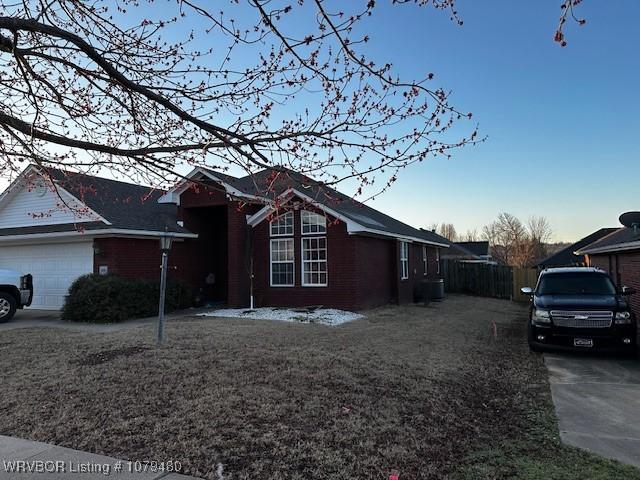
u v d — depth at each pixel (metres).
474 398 6.39
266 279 15.98
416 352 8.73
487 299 23.42
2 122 4.05
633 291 10.23
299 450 4.34
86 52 3.97
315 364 7.11
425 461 4.33
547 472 4.16
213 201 16.34
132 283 13.53
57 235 15.04
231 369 6.65
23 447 4.39
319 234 15.29
